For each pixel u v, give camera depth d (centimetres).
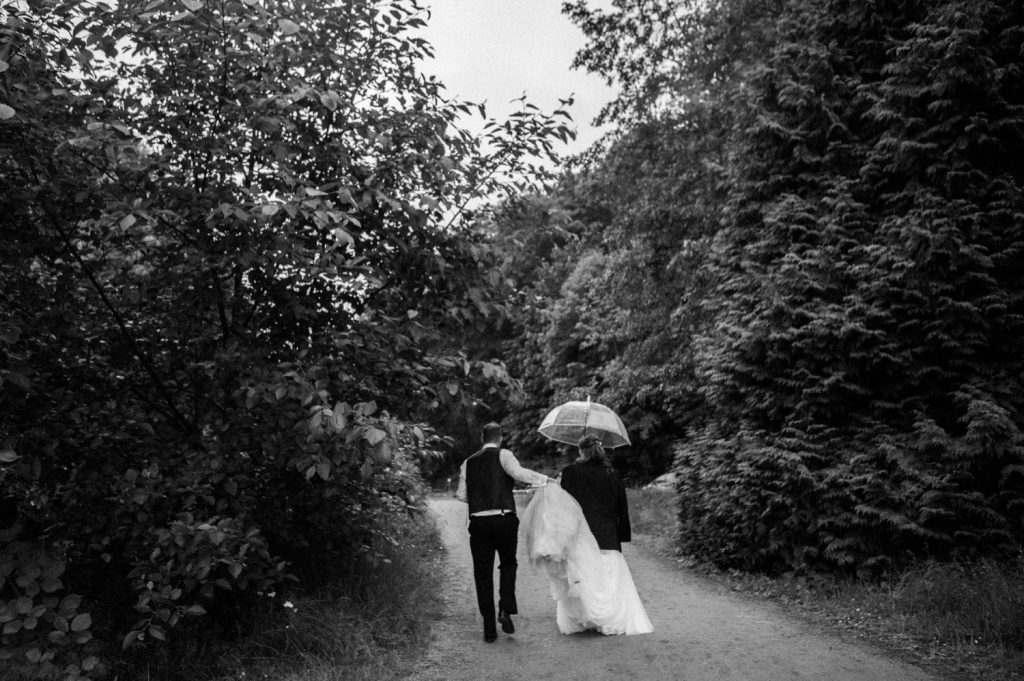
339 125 514
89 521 448
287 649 497
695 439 1062
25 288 462
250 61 445
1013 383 767
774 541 805
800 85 977
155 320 521
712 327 1249
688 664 509
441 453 623
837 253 898
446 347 583
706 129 1552
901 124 881
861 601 666
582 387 2597
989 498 725
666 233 1599
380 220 523
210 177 485
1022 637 522
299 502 548
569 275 2766
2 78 385
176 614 386
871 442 811
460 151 549
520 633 609
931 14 884
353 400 518
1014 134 834
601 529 607
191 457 452
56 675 391
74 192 424
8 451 363
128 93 492
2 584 356
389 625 582
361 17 523
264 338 512
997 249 816
